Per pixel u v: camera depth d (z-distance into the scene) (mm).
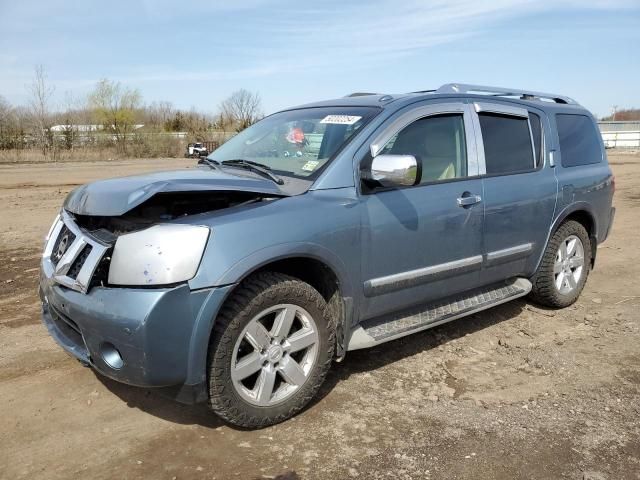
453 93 4473
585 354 4496
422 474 2961
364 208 3654
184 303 2895
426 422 3465
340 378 4016
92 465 3010
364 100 4285
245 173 3818
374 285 3746
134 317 2824
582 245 5551
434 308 4324
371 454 3129
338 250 3488
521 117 4965
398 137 3967
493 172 4574
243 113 51344
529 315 5355
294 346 3375
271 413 3318
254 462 3045
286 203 3367
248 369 3205
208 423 3424
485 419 3508
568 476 2957
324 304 3467
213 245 2982
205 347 2990
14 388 3805
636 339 4793
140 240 2926
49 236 3764
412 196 3938
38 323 4973
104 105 41719
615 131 53281
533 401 3740
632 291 6152
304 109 4625
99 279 3010
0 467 2980
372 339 3773
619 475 2969
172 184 3074
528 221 4848
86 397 3703
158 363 2881
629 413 3592
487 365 4289
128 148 40531
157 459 3066
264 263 3125
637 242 8711
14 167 26922
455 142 4359
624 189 15859
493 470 3000
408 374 4102
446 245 4156
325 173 3602
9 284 6102
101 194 3240
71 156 37062
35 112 36156
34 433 3293
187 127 51531
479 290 4762
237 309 3094
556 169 5168
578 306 5625
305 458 3084
